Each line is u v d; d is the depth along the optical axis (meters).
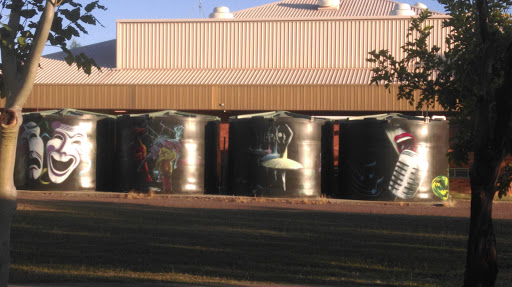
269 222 18.17
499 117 7.47
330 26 46.00
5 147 6.15
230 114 40.16
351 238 14.95
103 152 31.91
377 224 18.02
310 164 29.17
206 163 31.48
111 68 47.62
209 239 14.48
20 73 6.50
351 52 45.50
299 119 29.05
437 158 28.64
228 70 45.94
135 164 30.22
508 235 16.08
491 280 7.66
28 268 10.58
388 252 12.98
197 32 47.59
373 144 28.44
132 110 40.19
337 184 31.48
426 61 10.21
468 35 9.91
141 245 13.45
